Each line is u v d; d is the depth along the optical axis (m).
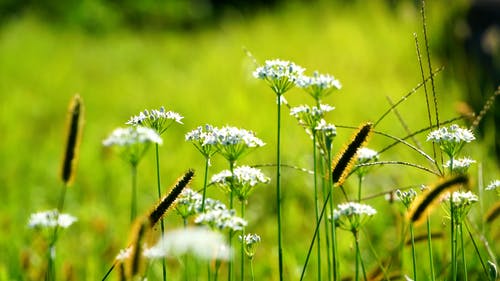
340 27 18.45
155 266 5.11
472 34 14.27
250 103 11.87
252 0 29.91
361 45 16.06
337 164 3.02
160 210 2.77
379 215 6.25
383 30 17.03
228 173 3.05
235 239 5.95
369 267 5.31
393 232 5.79
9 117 12.03
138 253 2.51
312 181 7.54
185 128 11.02
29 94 14.51
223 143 2.98
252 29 21.67
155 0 31.12
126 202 7.90
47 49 20.75
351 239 5.87
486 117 9.36
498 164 7.50
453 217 3.16
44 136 11.32
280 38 18.80
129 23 30.55
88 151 9.78
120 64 19.19
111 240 6.28
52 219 3.08
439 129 3.19
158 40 24.55
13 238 6.16
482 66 12.41
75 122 3.50
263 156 8.92
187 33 26.91
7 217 6.79
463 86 11.11
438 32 14.55
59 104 13.71
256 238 3.07
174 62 19.08
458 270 4.37
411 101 10.91
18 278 5.18
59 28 25.97
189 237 1.99
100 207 7.62
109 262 5.54
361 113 10.71
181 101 13.02
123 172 8.76
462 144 3.18
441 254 4.90
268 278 5.36
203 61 18.00
